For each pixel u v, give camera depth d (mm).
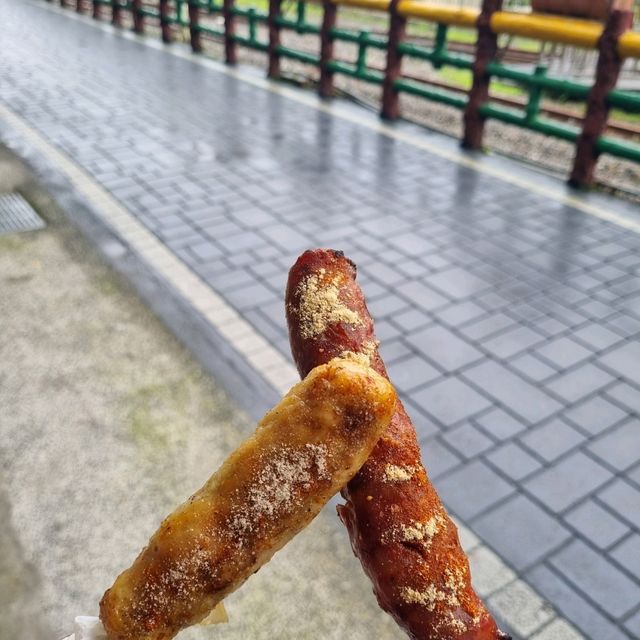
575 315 2830
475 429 2150
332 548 1739
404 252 3355
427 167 4660
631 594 1631
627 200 4195
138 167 4379
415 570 495
